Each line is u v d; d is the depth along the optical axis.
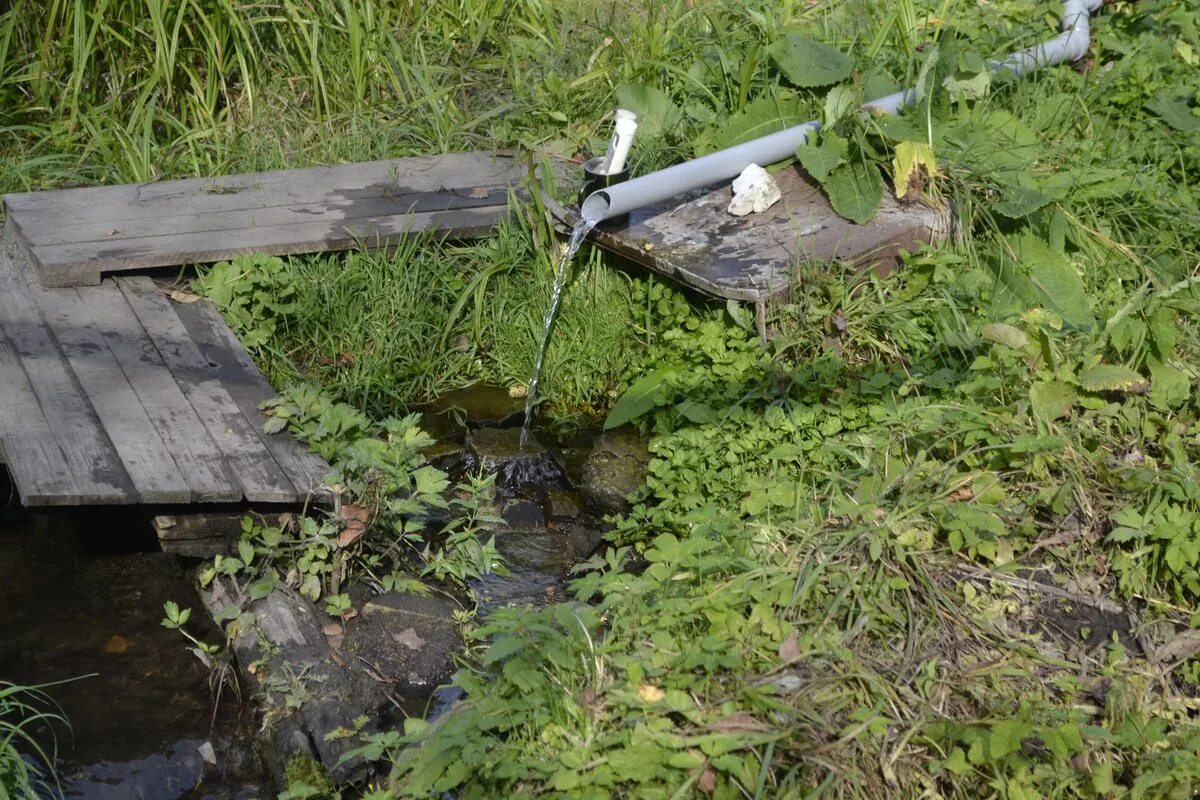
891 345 4.10
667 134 4.58
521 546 3.94
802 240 4.24
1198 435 3.89
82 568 3.83
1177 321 4.19
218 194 4.50
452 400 4.31
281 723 3.54
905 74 4.74
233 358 4.08
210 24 4.72
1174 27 5.11
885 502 3.74
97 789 3.48
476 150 4.77
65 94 4.71
